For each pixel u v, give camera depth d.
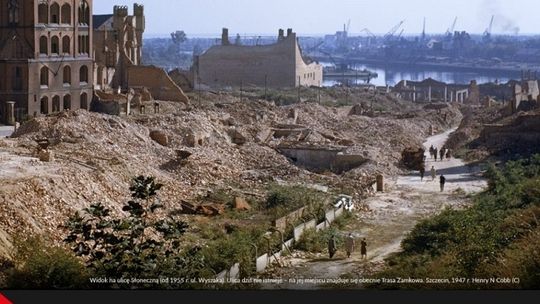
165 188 45.50
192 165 53.22
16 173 38.62
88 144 52.88
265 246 33.28
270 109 85.88
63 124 55.84
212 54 139.88
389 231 40.22
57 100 89.19
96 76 102.19
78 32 92.62
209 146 63.12
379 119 88.62
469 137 77.38
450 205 44.38
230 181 52.09
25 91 83.75
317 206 42.97
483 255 27.70
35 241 29.56
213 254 30.22
